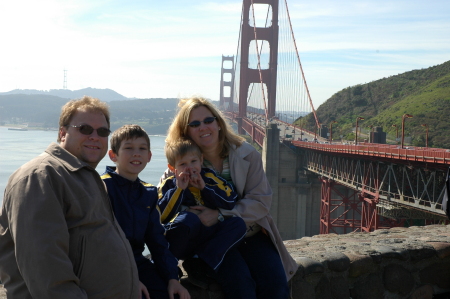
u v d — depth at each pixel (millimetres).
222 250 2936
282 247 3377
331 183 47938
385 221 36844
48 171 2215
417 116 84000
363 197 37062
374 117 100938
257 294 3078
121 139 2721
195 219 2932
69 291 2090
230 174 3418
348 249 4164
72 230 2252
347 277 3822
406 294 4145
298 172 60406
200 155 3090
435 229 5797
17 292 2186
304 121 110750
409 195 30703
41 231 2074
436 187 26234
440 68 112750
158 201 3086
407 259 4133
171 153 3039
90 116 2598
